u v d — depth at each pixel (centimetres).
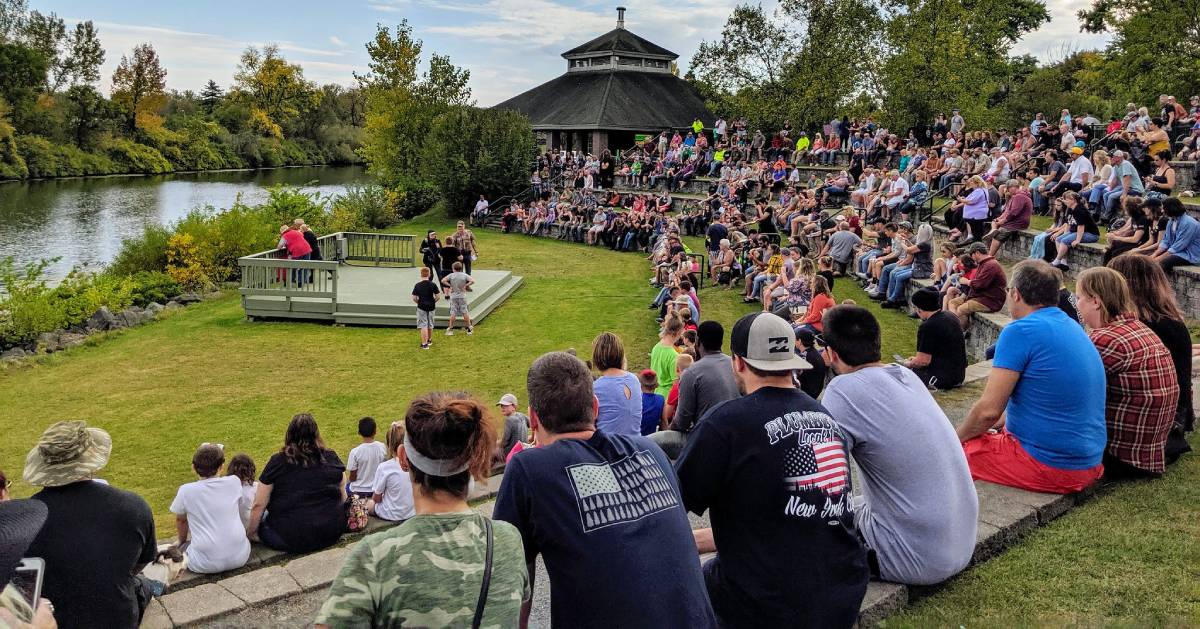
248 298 2086
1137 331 546
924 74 3959
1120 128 2503
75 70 9425
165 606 541
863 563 346
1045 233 1680
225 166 10738
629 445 302
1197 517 501
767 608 327
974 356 1376
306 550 710
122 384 1585
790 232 2589
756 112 4375
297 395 1489
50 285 2967
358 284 2306
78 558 412
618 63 5338
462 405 262
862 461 407
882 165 3139
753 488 329
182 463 1163
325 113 12962
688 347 1127
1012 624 397
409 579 242
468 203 4328
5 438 1302
